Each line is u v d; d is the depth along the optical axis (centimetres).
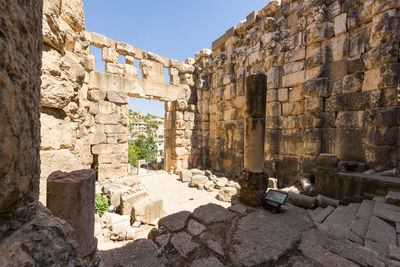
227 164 1126
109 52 1029
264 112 377
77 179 172
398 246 264
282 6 845
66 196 166
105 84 979
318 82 683
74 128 368
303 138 736
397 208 373
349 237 298
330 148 660
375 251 253
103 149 952
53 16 264
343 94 623
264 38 882
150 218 541
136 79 1097
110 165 968
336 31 650
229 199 731
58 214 167
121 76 1043
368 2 575
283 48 823
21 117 93
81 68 383
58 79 285
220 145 1162
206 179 937
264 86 374
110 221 493
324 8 681
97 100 939
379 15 538
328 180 545
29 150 103
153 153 2683
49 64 268
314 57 698
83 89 873
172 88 1266
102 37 999
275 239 254
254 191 363
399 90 533
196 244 245
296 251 234
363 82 582
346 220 387
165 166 1373
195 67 1373
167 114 1359
